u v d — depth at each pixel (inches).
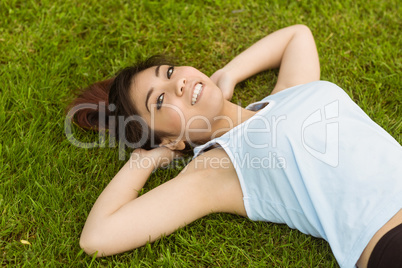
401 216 62.2
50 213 76.7
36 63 96.5
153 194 71.2
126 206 70.0
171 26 103.2
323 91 75.5
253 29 103.3
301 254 72.9
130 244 69.3
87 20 103.5
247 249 74.2
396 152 68.4
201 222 76.8
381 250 60.1
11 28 101.2
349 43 99.8
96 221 69.1
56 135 87.6
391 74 94.0
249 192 71.7
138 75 78.5
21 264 71.9
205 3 106.7
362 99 91.2
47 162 83.2
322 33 101.6
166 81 76.6
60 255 73.0
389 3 104.7
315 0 105.9
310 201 67.3
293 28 94.0
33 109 89.3
